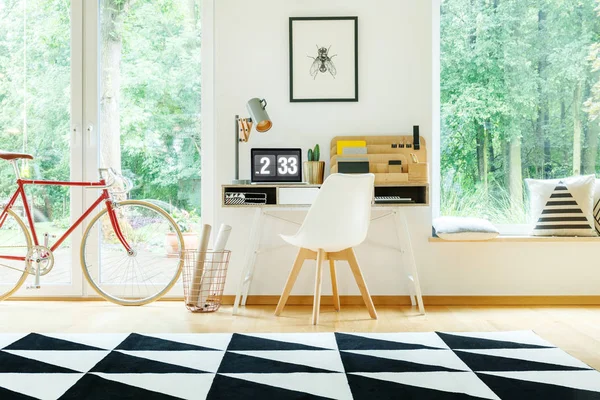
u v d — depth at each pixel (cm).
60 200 407
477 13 421
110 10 411
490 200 421
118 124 411
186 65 411
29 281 405
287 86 399
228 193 363
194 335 295
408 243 362
